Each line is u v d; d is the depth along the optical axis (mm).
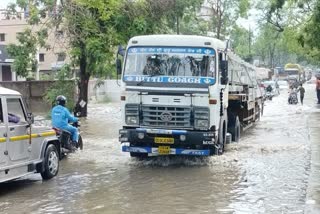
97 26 22703
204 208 7859
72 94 24422
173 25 27062
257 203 8109
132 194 8891
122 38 22719
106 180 10141
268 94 43188
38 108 28453
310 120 22734
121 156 13203
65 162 12383
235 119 15383
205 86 11383
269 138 16891
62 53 23953
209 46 11586
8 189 9375
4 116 8867
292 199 8320
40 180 10234
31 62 24297
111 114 26812
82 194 8898
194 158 12555
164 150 11719
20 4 24781
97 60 22297
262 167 11367
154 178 10312
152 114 11562
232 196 8648
